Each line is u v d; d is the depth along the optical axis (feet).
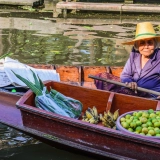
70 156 16.63
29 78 19.56
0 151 16.92
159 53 18.31
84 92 17.87
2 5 50.75
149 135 14.23
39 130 16.28
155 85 18.58
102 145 15.06
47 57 28.09
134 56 18.67
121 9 46.19
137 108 17.07
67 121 15.35
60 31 36.81
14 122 17.08
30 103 16.99
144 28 17.80
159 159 14.17
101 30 37.76
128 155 14.66
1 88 19.56
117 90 18.69
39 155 16.76
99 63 27.07
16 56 28.25
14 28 37.60
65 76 22.79
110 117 16.35
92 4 47.01
